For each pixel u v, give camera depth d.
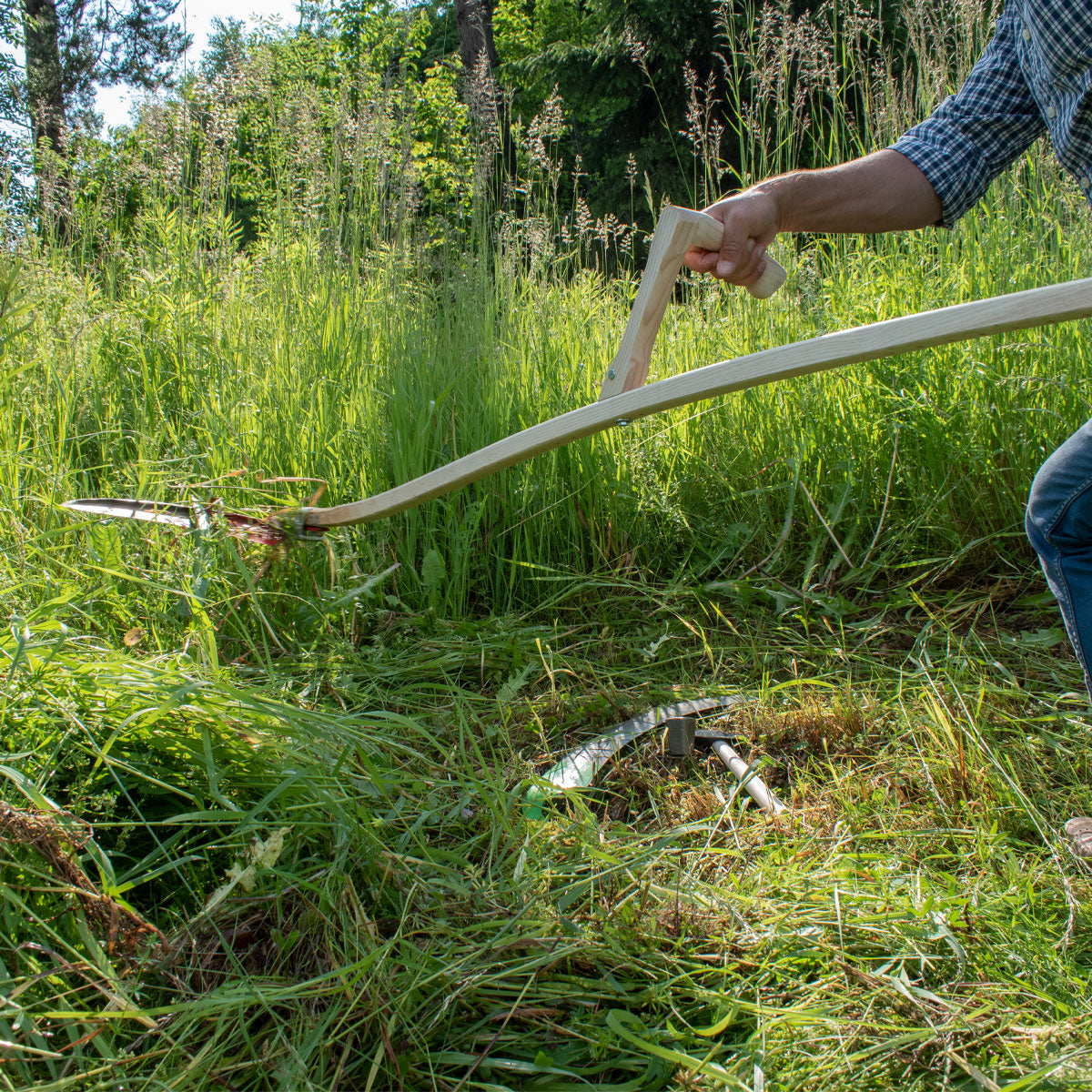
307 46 7.00
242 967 1.48
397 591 3.27
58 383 3.57
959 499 3.43
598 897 1.71
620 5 13.77
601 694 2.59
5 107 11.48
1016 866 1.69
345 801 1.73
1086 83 1.60
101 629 2.51
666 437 3.72
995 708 2.30
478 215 4.60
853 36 4.18
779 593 3.16
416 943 1.55
